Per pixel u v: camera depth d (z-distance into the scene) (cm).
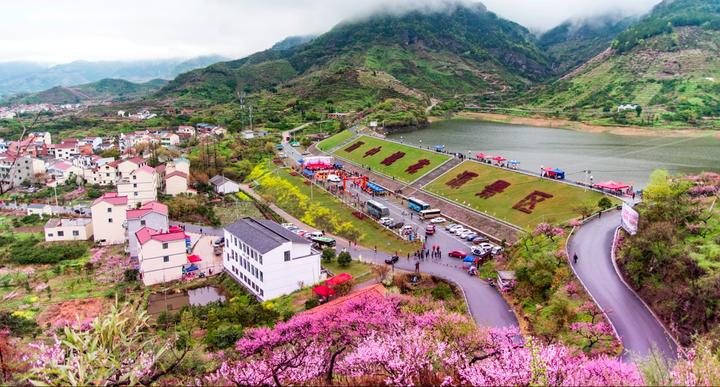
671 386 3347
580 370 3847
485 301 8031
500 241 11388
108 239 12975
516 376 3762
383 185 17462
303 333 5722
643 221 8538
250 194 17562
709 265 6656
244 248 9912
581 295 7088
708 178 11531
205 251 11619
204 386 4338
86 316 8788
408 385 3744
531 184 13600
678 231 8044
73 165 19800
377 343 4475
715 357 3700
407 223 13200
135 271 10819
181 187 17225
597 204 11188
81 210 15225
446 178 16138
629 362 5275
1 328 7738
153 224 11906
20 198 16862
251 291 9744
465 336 5178
